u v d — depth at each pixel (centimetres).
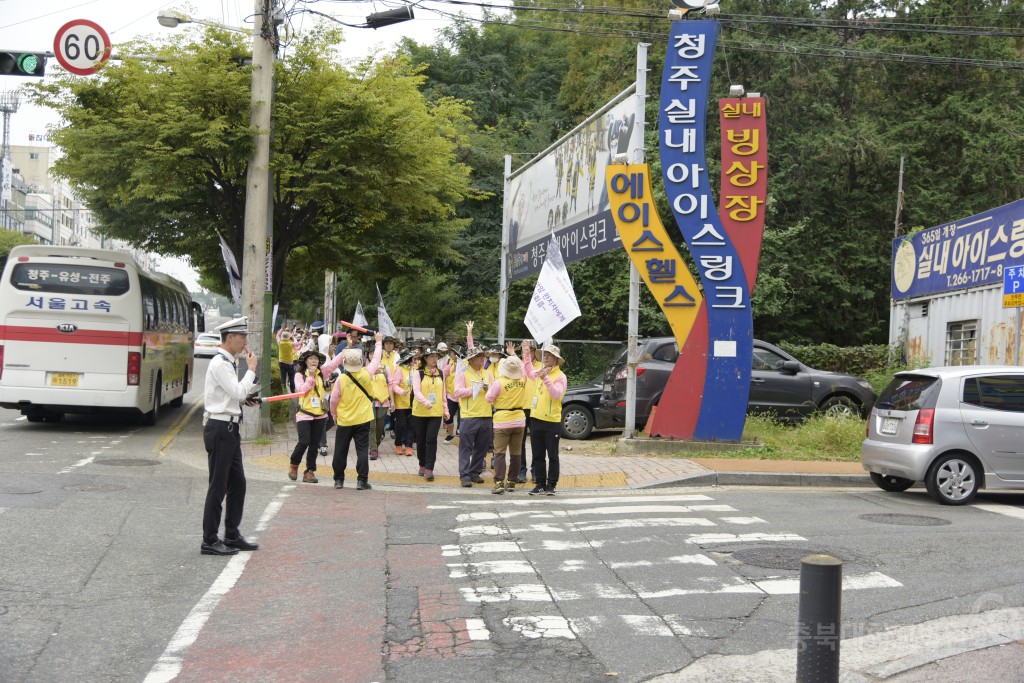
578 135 1767
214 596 682
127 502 1013
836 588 432
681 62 1511
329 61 1850
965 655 561
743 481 1284
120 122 1755
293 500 1088
